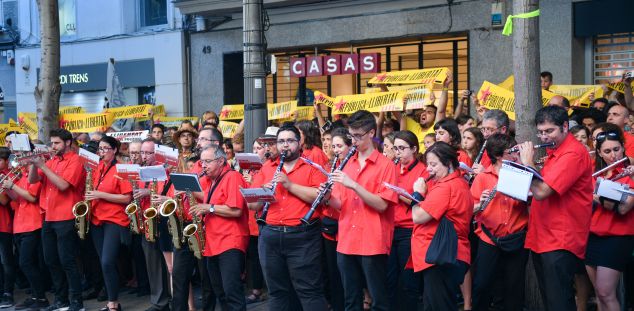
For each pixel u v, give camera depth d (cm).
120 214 935
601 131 735
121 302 1004
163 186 884
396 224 756
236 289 781
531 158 635
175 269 826
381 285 695
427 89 1055
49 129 1222
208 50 1819
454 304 668
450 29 1484
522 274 741
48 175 934
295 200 740
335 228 782
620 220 702
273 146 788
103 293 1029
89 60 2009
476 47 1458
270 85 1761
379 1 1561
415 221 662
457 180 667
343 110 1135
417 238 675
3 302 1048
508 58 1420
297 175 752
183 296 828
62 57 2055
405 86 1135
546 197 624
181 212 818
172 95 1870
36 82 2105
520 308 745
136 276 1053
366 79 1608
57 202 954
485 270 743
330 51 1675
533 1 782
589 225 646
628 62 1338
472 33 1460
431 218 660
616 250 704
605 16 1321
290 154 742
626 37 1337
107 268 927
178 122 1567
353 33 1608
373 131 704
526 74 785
